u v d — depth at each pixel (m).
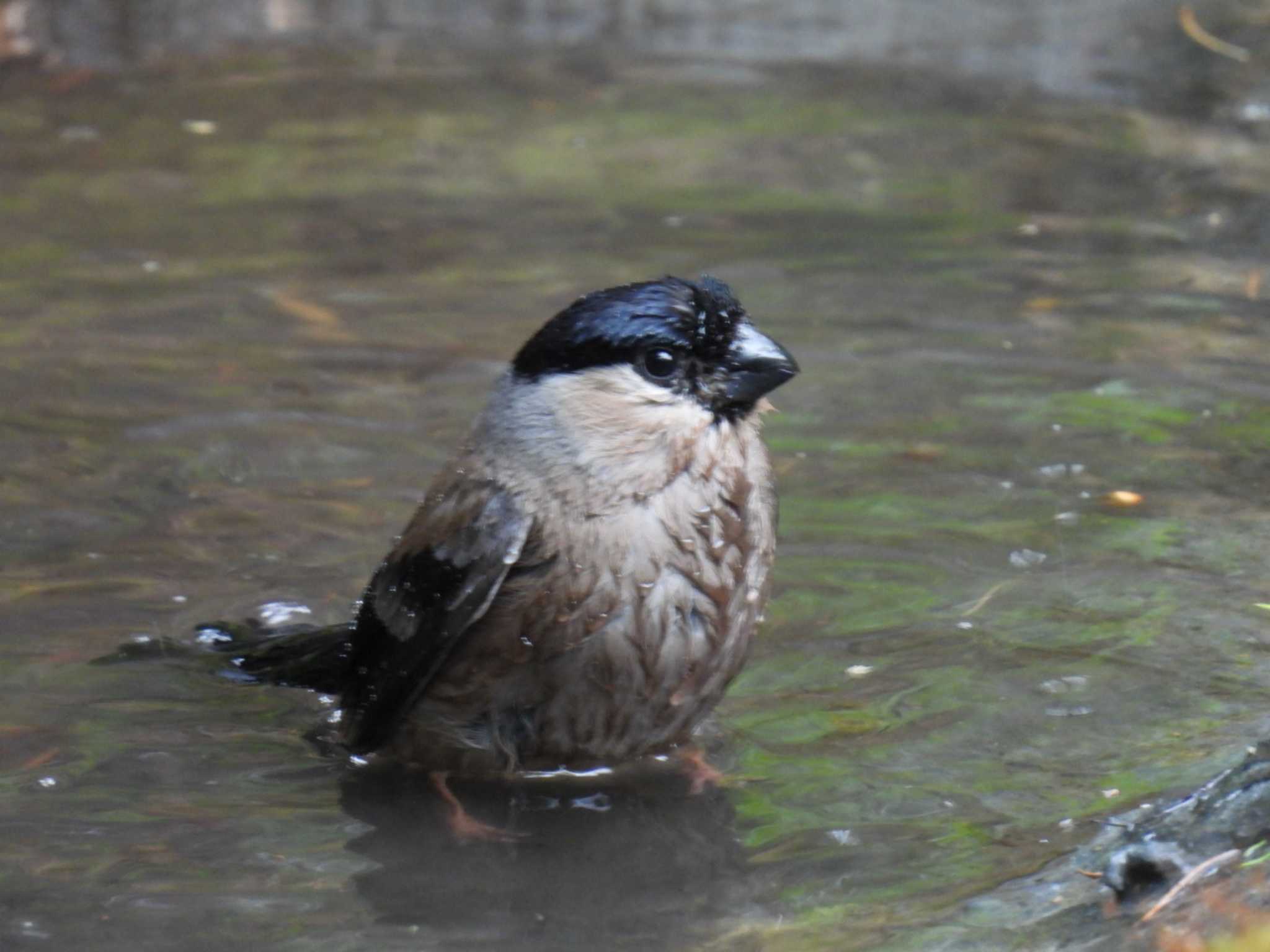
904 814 7.56
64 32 24.33
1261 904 6.32
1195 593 9.51
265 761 8.37
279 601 9.71
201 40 24.47
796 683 8.83
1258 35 22.09
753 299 14.67
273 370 13.24
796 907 6.88
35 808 7.79
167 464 11.56
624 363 7.76
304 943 6.69
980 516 10.62
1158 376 12.78
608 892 7.08
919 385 12.75
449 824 7.75
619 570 7.72
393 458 11.62
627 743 8.12
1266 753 7.21
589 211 17.39
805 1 25.50
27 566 10.14
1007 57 22.45
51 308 14.67
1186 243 15.98
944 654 9.02
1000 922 6.62
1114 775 7.75
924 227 16.69
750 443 8.03
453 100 21.70
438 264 15.80
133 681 9.00
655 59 23.33
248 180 18.61
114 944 6.67
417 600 8.07
